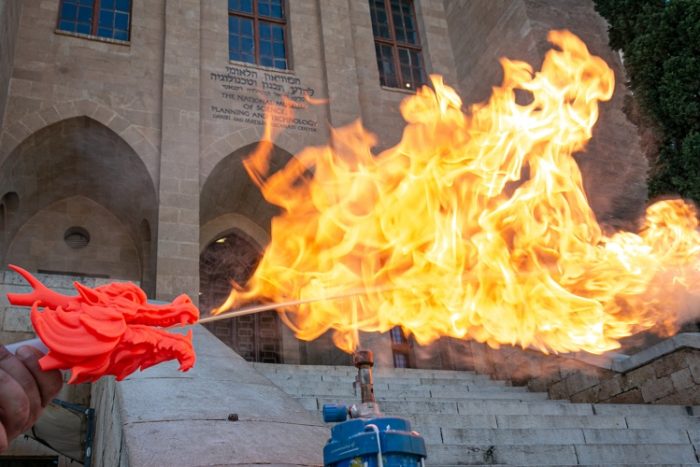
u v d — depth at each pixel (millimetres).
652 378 10828
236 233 20500
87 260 18453
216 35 19953
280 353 19031
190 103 18281
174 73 18484
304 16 21531
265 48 21172
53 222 18484
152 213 17359
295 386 10250
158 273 15969
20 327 10984
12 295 1456
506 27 19453
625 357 11492
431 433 6938
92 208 19062
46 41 17719
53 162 17672
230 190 19594
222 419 3930
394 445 2383
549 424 8258
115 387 4898
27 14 17859
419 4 23469
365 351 2785
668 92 13703
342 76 20438
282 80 20016
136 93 18109
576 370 12633
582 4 19203
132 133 17531
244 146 18609
